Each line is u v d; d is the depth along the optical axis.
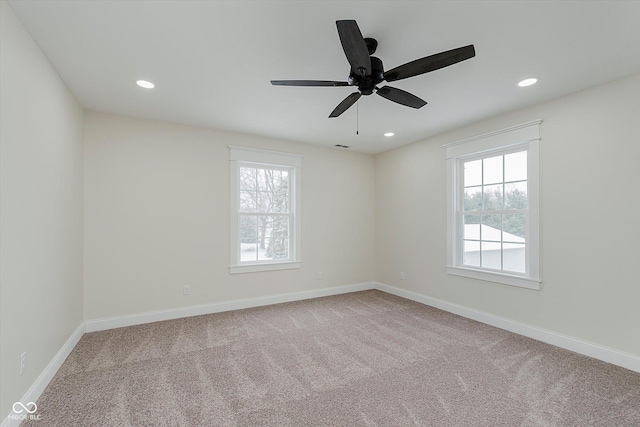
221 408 1.92
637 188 2.38
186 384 2.19
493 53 2.11
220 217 3.92
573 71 2.36
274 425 1.76
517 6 1.64
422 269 4.34
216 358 2.60
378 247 5.20
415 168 4.49
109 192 3.29
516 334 3.14
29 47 1.88
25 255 1.83
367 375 2.32
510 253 3.33
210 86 2.64
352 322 3.51
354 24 1.38
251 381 2.23
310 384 2.20
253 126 3.76
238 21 1.77
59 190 2.41
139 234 3.44
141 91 2.74
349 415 1.85
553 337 2.87
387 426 1.76
